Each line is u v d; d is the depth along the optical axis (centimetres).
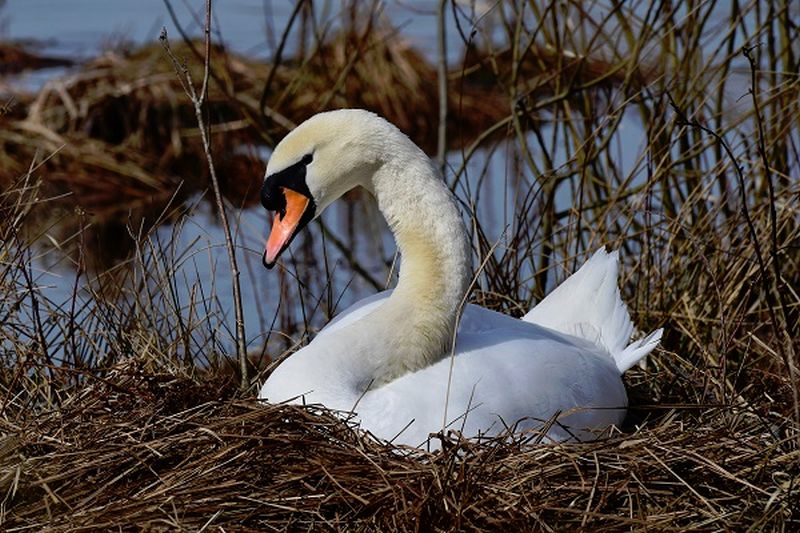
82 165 1845
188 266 1483
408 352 933
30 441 862
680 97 1292
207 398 933
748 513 822
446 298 942
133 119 1948
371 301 1021
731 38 1287
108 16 2398
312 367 915
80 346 1078
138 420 875
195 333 1180
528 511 792
